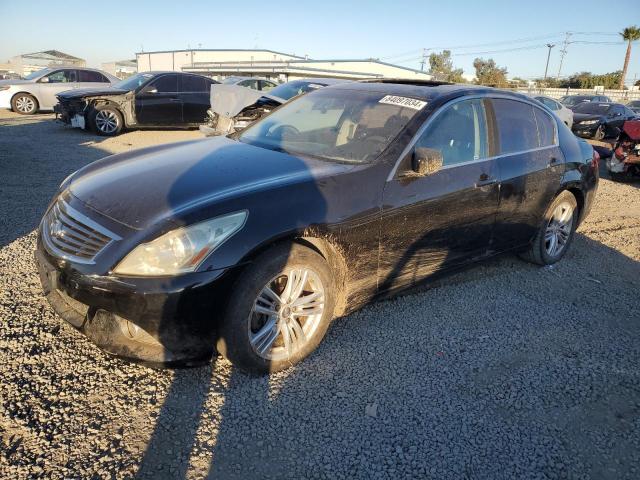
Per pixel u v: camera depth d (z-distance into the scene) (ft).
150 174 9.95
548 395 9.41
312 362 9.84
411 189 10.73
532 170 13.73
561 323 12.19
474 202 12.10
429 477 7.36
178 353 8.38
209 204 8.46
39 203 19.47
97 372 9.08
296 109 13.64
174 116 42.52
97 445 7.44
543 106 15.15
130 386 8.79
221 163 10.44
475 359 10.40
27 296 11.59
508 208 13.19
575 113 64.49
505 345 11.02
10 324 10.32
